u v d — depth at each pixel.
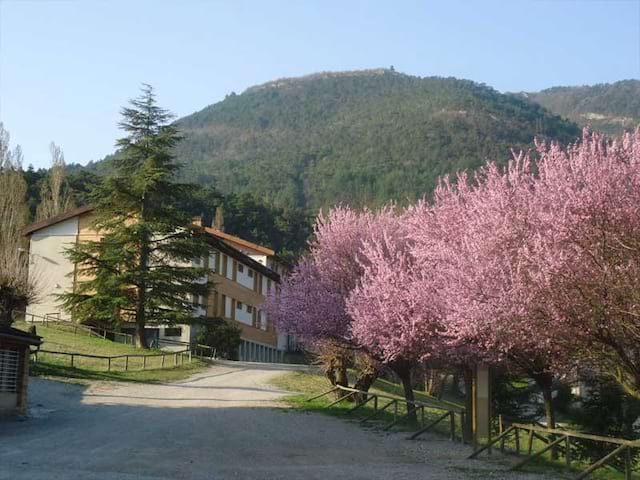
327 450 18.05
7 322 35.41
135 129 43.69
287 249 102.50
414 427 23.20
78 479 12.48
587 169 15.32
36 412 22.62
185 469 14.20
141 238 41.56
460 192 21.36
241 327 60.56
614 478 15.31
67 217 53.09
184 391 30.38
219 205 96.44
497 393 28.94
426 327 20.58
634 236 14.25
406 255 24.47
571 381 21.94
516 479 14.35
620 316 14.26
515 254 15.95
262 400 28.59
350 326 25.98
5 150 55.09
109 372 33.81
